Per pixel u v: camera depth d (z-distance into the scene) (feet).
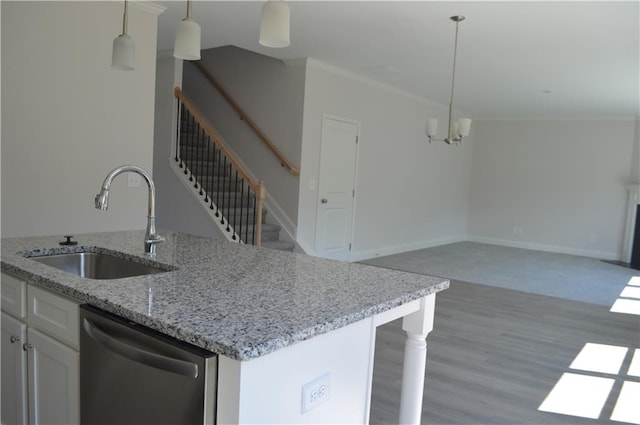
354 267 6.78
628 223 28.40
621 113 27.86
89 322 4.78
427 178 28.91
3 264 6.07
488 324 14.10
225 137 22.24
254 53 21.21
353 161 22.72
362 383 5.12
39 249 6.88
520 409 8.81
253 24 14.93
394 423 8.04
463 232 34.12
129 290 5.01
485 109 29.66
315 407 4.45
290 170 19.67
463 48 16.29
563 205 30.81
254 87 21.27
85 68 12.41
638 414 8.79
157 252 7.23
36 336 5.66
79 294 4.89
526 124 31.91
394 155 25.59
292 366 4.15
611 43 14.76
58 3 11.82
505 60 17.58
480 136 33.68
